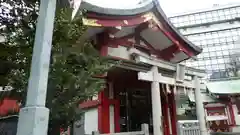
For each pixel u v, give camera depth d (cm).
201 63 3538
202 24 3822
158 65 916
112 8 762
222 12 3838
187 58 1173
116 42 902
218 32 3694
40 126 229
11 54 381
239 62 3244
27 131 223
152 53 1087
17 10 405
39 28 269
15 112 379
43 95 244
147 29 984
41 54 256
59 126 361
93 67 390
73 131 550
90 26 708
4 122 316
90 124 905
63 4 427
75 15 438
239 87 1770
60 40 379
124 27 880
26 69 362
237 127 1886
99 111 958
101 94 988
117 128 1012
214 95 1747
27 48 374
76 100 371
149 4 900
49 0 283
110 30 811
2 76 366
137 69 886
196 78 1129
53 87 341
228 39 3588
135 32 996
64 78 345
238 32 3575
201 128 1045
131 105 1173
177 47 1063
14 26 398
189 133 788
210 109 2077
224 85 1848
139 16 879
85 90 370
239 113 1817
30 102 236
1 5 401
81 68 392
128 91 1177
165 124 1240
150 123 1198
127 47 944
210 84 1900
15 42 381
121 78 1132
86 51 413
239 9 3775
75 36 404
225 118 1953
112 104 1040
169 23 992
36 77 246
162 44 1093
